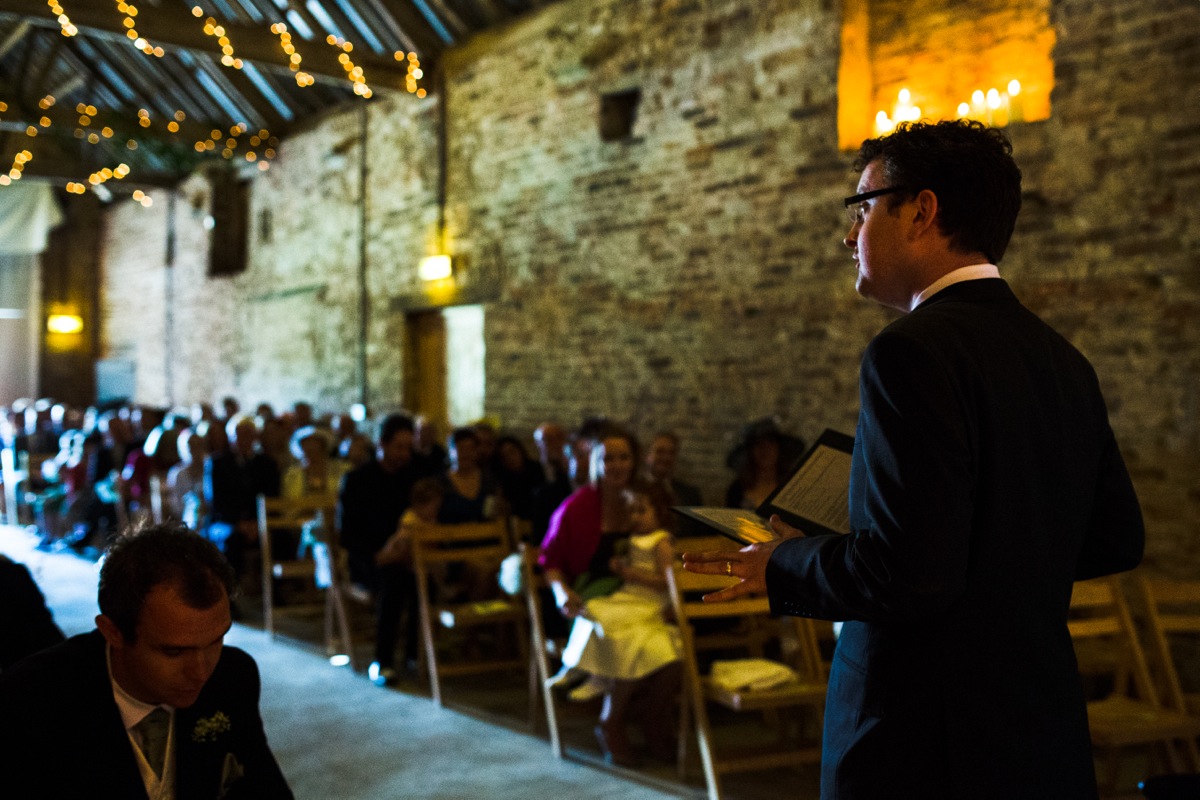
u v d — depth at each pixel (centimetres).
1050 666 136
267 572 609
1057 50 489
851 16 595
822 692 354
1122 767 399
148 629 143
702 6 676
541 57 813
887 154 152
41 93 1303
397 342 998
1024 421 138
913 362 133
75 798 146
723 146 663
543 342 816
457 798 360
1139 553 153
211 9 1031
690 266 686
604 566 431
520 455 658
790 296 620
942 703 133
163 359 1467
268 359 1215
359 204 1045
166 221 1456
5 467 1077
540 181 818
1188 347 442
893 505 129
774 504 171
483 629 592
